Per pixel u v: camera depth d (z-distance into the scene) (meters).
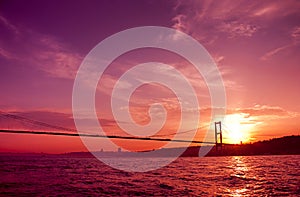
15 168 37.91
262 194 15.35
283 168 35.50
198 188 17.97
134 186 19.34
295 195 14.91
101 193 16.39
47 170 35.38
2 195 15.97
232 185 19.23
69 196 15.52
